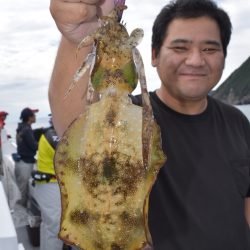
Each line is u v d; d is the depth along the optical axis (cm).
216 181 63
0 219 77
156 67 71
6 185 183
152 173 37
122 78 38
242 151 68
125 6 38
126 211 36
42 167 137
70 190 38
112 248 36
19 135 196
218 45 66
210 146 65
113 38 38
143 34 38
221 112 70
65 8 44
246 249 63
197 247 59
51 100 51
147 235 35
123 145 37
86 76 48
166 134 64
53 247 132
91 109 38
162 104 67
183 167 63
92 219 37
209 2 67
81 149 38
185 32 65
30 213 166
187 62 64
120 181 37
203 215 61
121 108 38
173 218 60
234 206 63
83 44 38
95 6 45
